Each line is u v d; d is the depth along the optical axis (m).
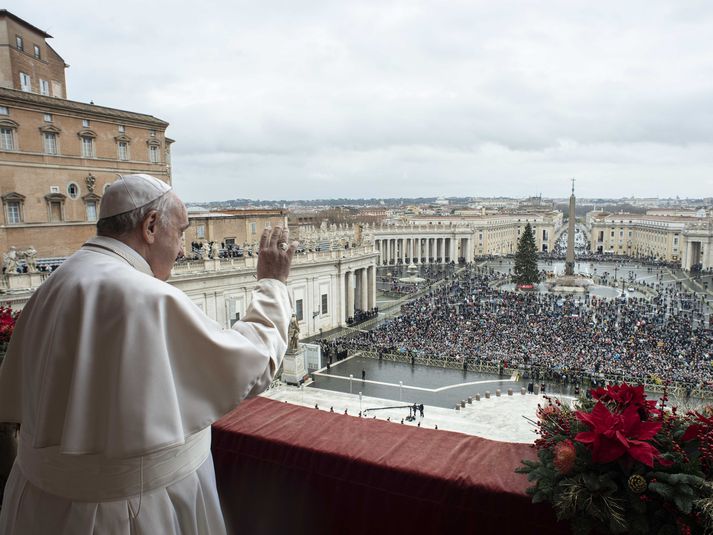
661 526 4.65
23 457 3.95
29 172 49.12
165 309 3.68
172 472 3.83
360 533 5.89
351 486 5.88
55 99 50.44
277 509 6.32
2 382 4.18
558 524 5.14
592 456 4.82
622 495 4.75
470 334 65.62
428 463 5.77
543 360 54.16
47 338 3.75
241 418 6.93
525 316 76.62
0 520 4.04
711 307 94.06
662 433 5.12
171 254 4.41
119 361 3.46
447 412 38.19
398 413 38.31
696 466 4.69
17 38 52.22
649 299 104.12
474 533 5.39
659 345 59.19
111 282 3.69
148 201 4.16
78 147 52.94
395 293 106.38
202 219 71.94
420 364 55.94
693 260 162.88
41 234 50.34
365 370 54.03
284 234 4.89
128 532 3.60
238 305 58.91
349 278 79.50
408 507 5.64
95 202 55.00
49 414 3.64
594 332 66.00
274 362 4.14
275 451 6.27
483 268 154.62
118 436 3.38
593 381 47.72
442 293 103.25
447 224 184.50
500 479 5.45
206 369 3.72
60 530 3.62
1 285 39.94
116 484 3.61
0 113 46.59
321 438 6.37
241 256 63.69
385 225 175.75
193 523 3.94
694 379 46.88
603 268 170.88
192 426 3.68
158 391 3.48
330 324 74.88
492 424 35.47
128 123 57.44
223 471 6.60
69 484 3.66
